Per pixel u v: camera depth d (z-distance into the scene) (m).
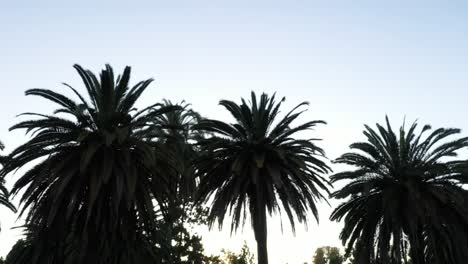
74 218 25.98
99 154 26.23
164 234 39.47
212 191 31.72
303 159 30.88
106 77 26.31
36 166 26.30
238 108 31.53
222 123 31.34
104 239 25.88
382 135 35.91
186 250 43.91
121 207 26.56
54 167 25.80
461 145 33.97
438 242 34.50
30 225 27.78
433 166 33.34
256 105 32.06
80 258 25.69
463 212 33.16
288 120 31.06
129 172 24.55
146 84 27.44
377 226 35.91
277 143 31.45
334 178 35.81
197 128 31.44
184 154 33.00
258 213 30.12
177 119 42.72
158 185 27.91
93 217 26.59
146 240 28.64
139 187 26.95
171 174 28.23
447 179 34.88
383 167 35.69
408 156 35.56
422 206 32.78
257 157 28.98
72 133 26.30
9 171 25.78
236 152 31.56
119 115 26.30
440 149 34.66
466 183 34.44
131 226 26.78
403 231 35.84
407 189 34.53
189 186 34.78
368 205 35.91
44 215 26.50
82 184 26.45
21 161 25.77
